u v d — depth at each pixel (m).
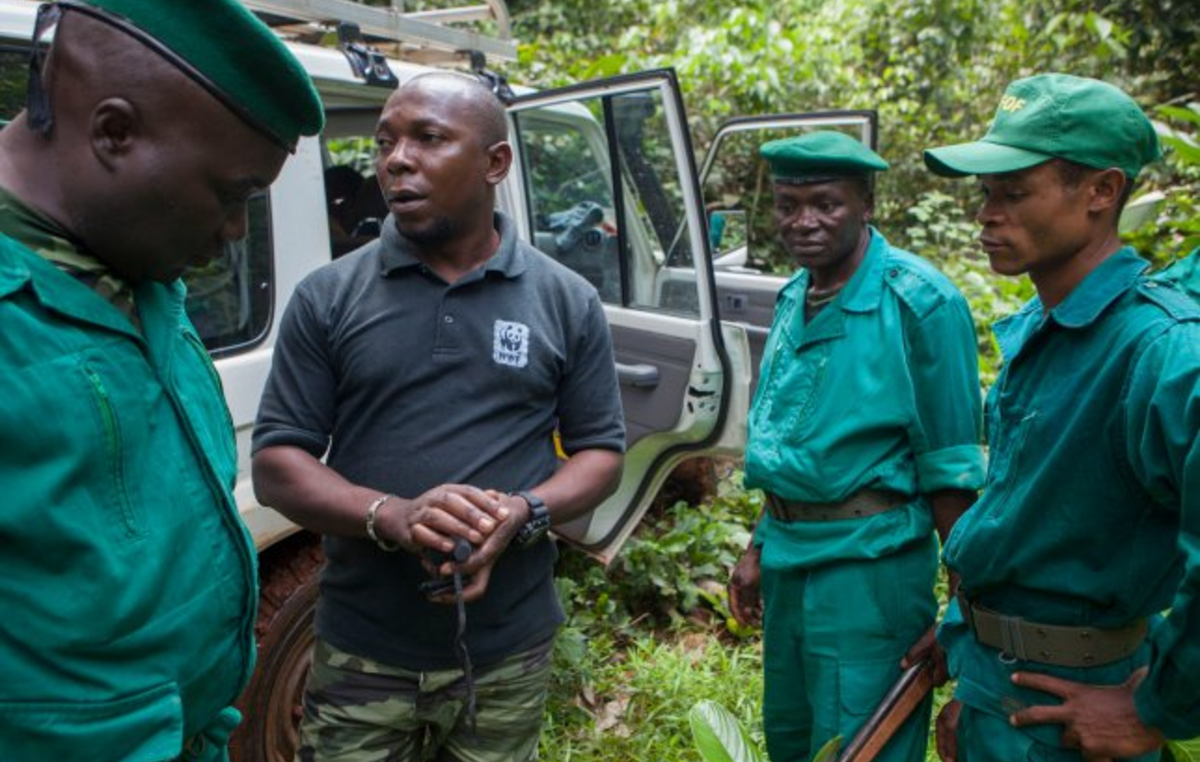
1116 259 1.42
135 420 0.98
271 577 2.46
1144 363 1.31
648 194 2.95
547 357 1.76
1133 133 1.40
